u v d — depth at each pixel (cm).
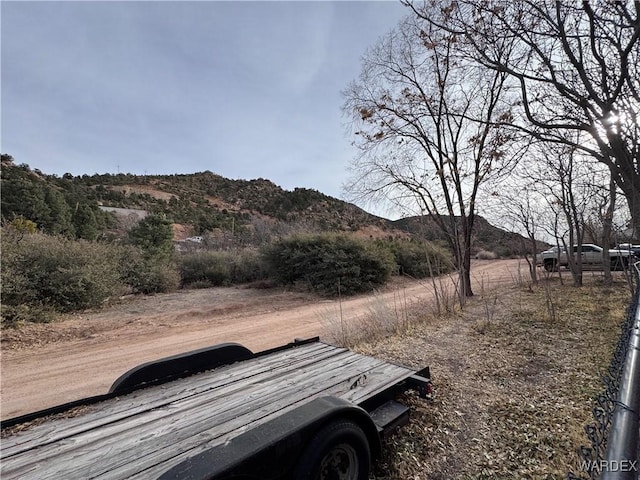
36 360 553
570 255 1109
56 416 209
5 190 2638
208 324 801
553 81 407
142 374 258
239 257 1678
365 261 1402
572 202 1034
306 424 167
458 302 866
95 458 164
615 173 435
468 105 991
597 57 389
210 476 129
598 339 492
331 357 320
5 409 388
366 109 1022
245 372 280
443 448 250
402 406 249
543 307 750
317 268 1359
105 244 1272
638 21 334
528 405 309
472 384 360
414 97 1019
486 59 457
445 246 1169
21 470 155
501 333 554
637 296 358
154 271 1313
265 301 1109
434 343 515
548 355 441
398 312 752
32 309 783
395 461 235
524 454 240
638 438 102
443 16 461
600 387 333
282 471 155
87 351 600
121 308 981
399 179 1073
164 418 203
